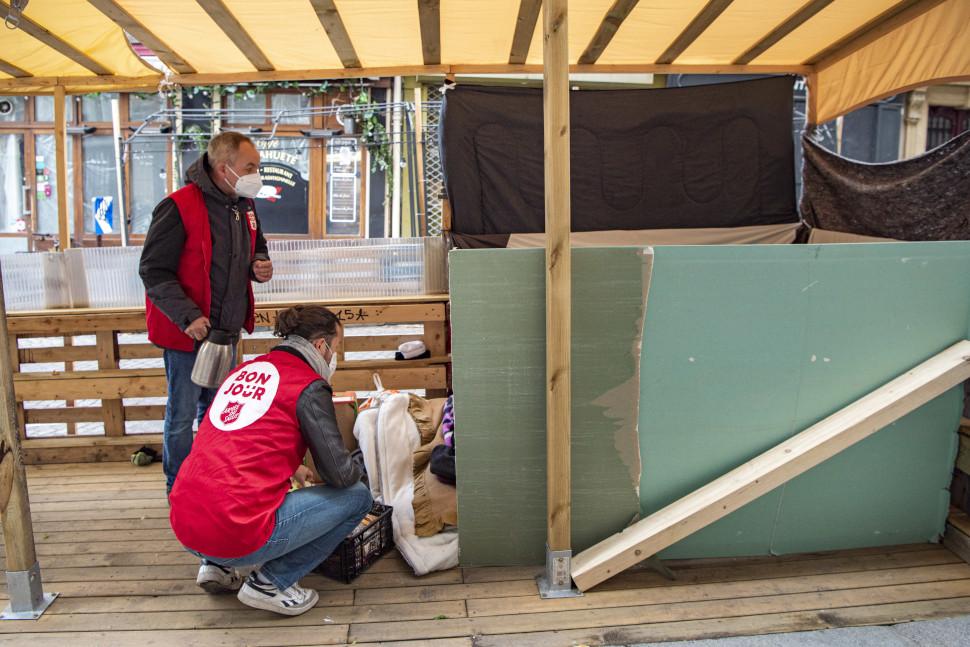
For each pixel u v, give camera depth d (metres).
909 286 2.72
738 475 2.65
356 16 3.38
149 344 4.15
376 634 2.34
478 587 2.62
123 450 4.09
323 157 9.72
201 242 2.84
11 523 2.45
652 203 4.36
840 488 2.82
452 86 4.15
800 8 3.39
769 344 2.68
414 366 4.20
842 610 2.45
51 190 9.98
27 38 3.61
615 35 3.76
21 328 3.94
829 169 4.33
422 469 3.14
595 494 2.71
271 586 2.40
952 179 3.60
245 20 3.38
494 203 4.25
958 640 2.27
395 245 4.26
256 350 4.20
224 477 2.25
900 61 3.67
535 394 2.64
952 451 2.86
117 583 2.69
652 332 2.63
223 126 9.69
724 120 4.32
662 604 2.50
